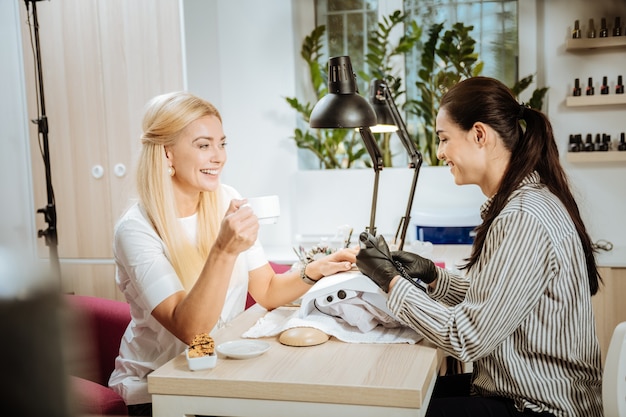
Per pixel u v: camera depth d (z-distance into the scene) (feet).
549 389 4.58
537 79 11.08
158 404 4.30
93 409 4.98
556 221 4.56
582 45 10.29
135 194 6.08
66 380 1.04
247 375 4.23
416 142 11.58
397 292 4.73
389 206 11.16
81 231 10.77
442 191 11.00
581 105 10.40
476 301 4.55
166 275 5.41
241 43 11.48
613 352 4.20
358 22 11.70
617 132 10.50
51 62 10.60
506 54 11.19
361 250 5.04
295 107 11.06
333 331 5.00
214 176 5.87
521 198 4.65
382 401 3.92
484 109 4.85
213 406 4.23
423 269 5.54
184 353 4.79
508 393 4.71
